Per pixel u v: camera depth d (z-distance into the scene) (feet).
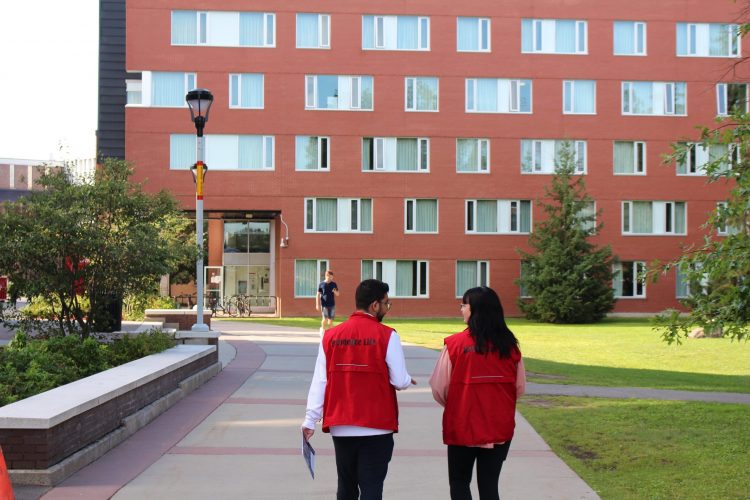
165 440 28.66
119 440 27.76
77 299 43.75
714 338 82.74
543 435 30.63
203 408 35.70
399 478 24.09
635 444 28.78
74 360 35.01
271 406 36.70
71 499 20.89
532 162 131.95
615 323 115.55
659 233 133.69
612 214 132.87
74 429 24.22
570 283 114.21
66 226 38.73
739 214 25.39
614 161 133.28
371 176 128.77
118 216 42.32
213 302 131.75
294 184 127.24
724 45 134.41
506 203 131.23
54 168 44.73
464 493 18.13
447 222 130.00
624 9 133.49
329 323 77.15
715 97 134.41
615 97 133.39
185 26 126.41
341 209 128.16
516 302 125.39
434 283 129.49
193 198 124.98
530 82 132.16
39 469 22.08
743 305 24.70
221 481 23.32
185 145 125.49
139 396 31.55
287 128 127.34
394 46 129.80
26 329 42.57
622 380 49.65
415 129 129.70
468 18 131.44
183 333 50.06
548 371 54.60
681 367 58.95
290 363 55.31
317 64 128.26
